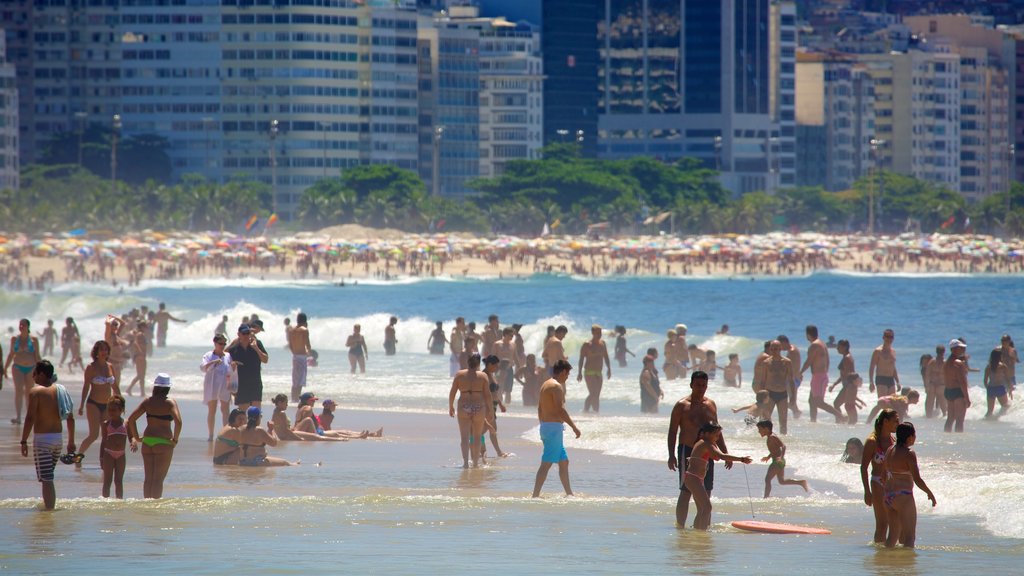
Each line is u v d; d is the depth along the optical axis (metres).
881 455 79.00
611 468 111.31
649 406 155.75
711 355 186.88
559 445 95.75
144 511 86.38
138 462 111.25
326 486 100.31
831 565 72.44
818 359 143.75
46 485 86.12
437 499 93.06
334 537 78.62
